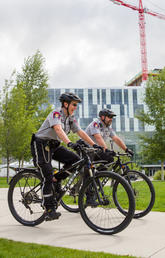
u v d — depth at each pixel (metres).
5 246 2.61
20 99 17.92
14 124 17.11
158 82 24.44
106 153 4.27
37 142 3.42
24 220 3.58
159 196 6.06
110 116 4.46
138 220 3.71
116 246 2.62
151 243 2.69
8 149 16.94
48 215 3.32
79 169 3.46
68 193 4.12
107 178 3.27
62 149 3.54
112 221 3.21
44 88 23.06
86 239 2.87
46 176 3.37
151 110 24.22
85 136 3.68
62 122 3.51
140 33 91.06
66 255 2.34
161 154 23.55
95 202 3.26
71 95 3.49
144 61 90.06
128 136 61.09
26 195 3.59
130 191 2.98
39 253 2.39
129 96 63.22
